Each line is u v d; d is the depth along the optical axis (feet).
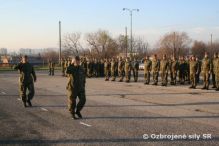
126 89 79.92
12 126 38.75
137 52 279.90
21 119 42.88
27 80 53.01
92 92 73.10
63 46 292.20
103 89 80.07
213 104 53.72
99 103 55.72
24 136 33.88
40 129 36.94
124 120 41.09
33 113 47.24
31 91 53.42
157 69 91.66
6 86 92.68
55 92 74.54
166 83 89.86
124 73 111.45
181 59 94.43
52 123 40.09
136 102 56.75
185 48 335.67
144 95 66.95
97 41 287.69
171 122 39.47
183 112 46.32
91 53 281.13
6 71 206.39
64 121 41.22
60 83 102.78
